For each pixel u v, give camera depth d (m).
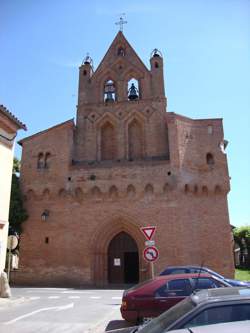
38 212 29.25
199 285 10.26
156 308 10.03
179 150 28.56
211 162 29.28
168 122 29.34
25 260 28.41
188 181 28.08
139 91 34.91
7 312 13.70
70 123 30.92
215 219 27.58
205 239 26.98
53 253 28.11
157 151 31.31
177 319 4.20
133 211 27.86
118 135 32.31
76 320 12.04
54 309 14.50
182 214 27.09
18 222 28.81
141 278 26.77
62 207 28.98
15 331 10.27
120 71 35.34
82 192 28.88
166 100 33.03
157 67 34.94
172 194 27.64
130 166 28.75
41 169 30.11
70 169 29.56
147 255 13.76
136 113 32.78
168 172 28.08
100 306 15.40
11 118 18.39
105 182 28.72
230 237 27.14
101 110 33.31
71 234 28.28
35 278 27.84
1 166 18.16
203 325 4.02
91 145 32.34
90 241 27.89
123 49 36.66
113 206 28.27
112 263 28.36
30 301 17.12
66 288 25.16
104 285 27.14
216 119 30.41
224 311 4.13
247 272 43.47
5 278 17.53
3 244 18.03
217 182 28.39
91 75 36.34
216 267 26.38
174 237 26.67
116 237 28.86
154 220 27.36
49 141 30.80
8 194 18.70
